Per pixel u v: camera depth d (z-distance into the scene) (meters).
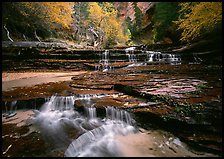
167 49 19.91
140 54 17.45
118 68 14.91
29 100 7.25
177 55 16.14
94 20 37.12
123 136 5.30
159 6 24.14
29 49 16.44
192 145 4.52
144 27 39.06
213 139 4.45
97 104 6.52
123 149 4.71
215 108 5.11
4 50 15.60
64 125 5.92
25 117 6.57
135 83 8.30
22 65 15.15
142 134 5.30
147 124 5.56
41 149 4.53
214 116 4.89
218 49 14.05
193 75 9.59
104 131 5.55
